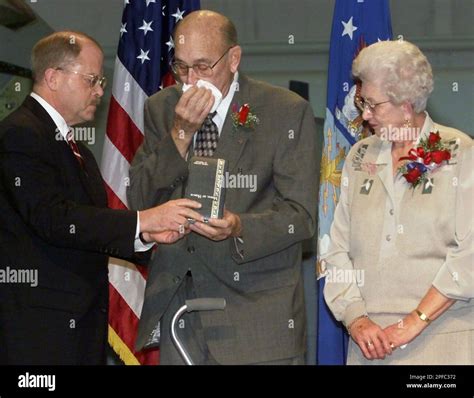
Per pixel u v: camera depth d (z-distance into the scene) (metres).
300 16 5.46
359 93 3.25
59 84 3.23
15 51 5.36
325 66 5.46
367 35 4.39
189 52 3.18
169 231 3.05
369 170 3.23
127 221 3.04
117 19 5.50
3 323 3.06
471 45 5.39
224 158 3.24
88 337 3.17
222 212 3.04
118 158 4.50
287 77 5.48
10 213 3.11
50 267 3.11
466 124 5.36
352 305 3.16
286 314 3.19
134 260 3.36
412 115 3.10
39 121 3.18
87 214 3.04
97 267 3.22
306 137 3.28
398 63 3.04
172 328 2.94
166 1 4.68
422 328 2.99
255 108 3.30
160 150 3.21
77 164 3.22
